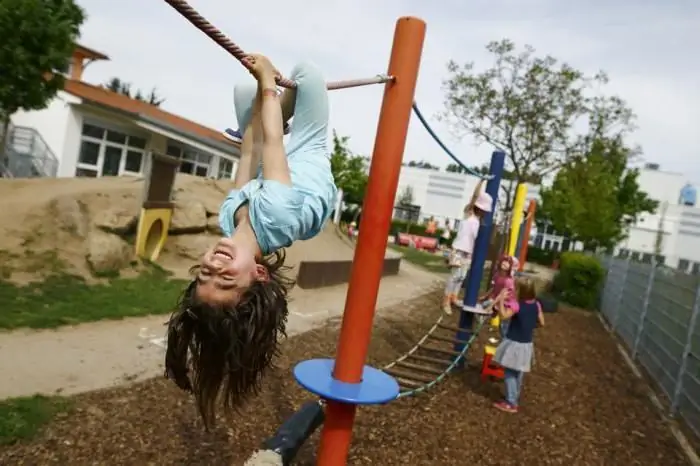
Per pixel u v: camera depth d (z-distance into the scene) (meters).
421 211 52.06
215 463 4.59
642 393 8.62
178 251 13.23
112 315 8.37
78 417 5.00
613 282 17.56
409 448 5.39
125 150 23.61
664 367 9.16
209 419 2.68
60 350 6.72
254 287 2.55
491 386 7.88
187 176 15.99
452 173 51.00
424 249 36.94
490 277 14.93
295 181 2.72
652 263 12.05
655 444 6.38
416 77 3.88
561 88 24.22
